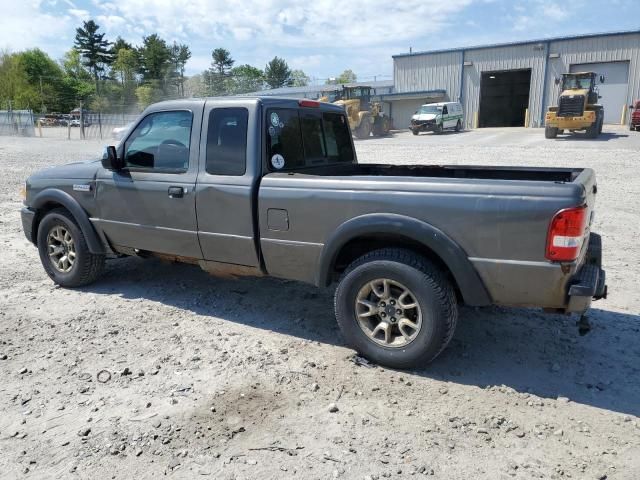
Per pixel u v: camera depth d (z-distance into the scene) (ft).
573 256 10.64
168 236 15.44
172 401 11.21
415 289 11.83
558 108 88.74
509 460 9.41
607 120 120.98
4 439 10.03
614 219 28.81
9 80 271.08
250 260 14.17
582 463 9.32
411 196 11.74
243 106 13.93
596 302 16.78
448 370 12.56
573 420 10.59
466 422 10.49
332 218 12.62
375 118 111.65
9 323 15.25
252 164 13.73
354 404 11.15
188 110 14.82
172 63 304.30
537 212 10.69
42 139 113.09
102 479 8.96
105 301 17.03
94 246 17.17
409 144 86.58
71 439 10.01
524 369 12.60
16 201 36.47
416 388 11.76
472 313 15.79
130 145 16.08
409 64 144.87
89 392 11.62
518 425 10.42
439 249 11.51
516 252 10.98
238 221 13.98
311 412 10.87
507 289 11.29
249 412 10.86
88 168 17.10
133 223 16.06
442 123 113.09
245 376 12.28
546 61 125.18
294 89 198.18
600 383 11.96
